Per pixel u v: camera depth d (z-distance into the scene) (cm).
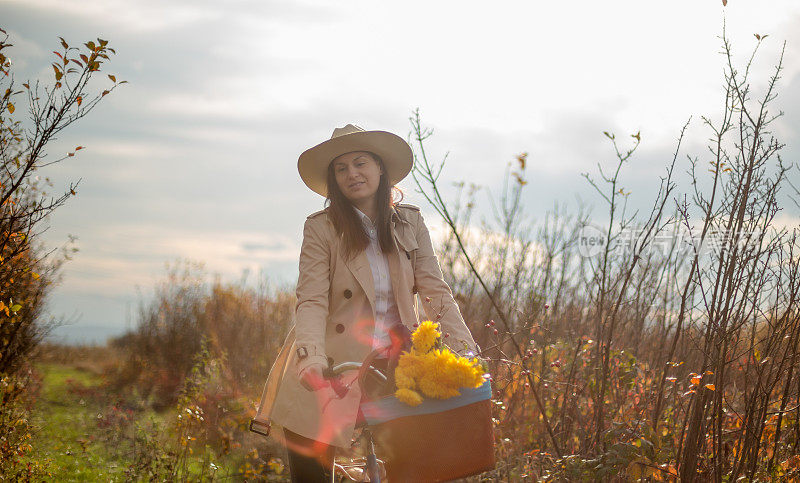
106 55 393
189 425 602
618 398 422
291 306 1130
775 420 380
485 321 579
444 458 253
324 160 371
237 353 1009
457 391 253
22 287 541
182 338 1247
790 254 360
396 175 388
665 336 449
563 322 529
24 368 636
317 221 365
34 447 593
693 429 355
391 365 271
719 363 353
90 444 693
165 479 546
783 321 360
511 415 468
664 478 374
